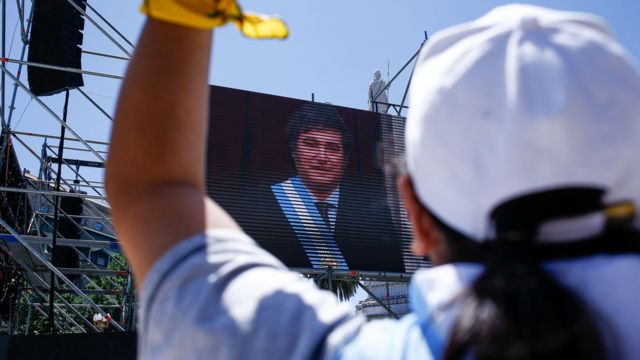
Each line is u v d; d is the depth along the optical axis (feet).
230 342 1.77
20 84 24.36
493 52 1.76
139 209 2.24
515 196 1.59
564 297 1.43
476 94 1.71
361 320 1.92
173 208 2.20
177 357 1.84
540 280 1.46
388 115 32.65
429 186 1.85
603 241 1.59
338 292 37.22
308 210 28.66
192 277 1.98
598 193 1.58
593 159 1.56
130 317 31.12
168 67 2.33
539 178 1.56
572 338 1.38
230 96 29.78
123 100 2.38
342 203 29.37
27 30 26.53
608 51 1.71
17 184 33.65
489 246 1.67
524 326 1.39
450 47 1.95
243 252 2.07
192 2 1.98
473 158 1.67
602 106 1.61
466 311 1.48
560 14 1.88
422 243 2.05
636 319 1.46
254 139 29.25
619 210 1.59
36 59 25.82
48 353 15.93
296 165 29.48
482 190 1.66
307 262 27.66
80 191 38.50
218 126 28.86
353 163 30.55
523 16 1.82
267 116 30.01
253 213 27.71
